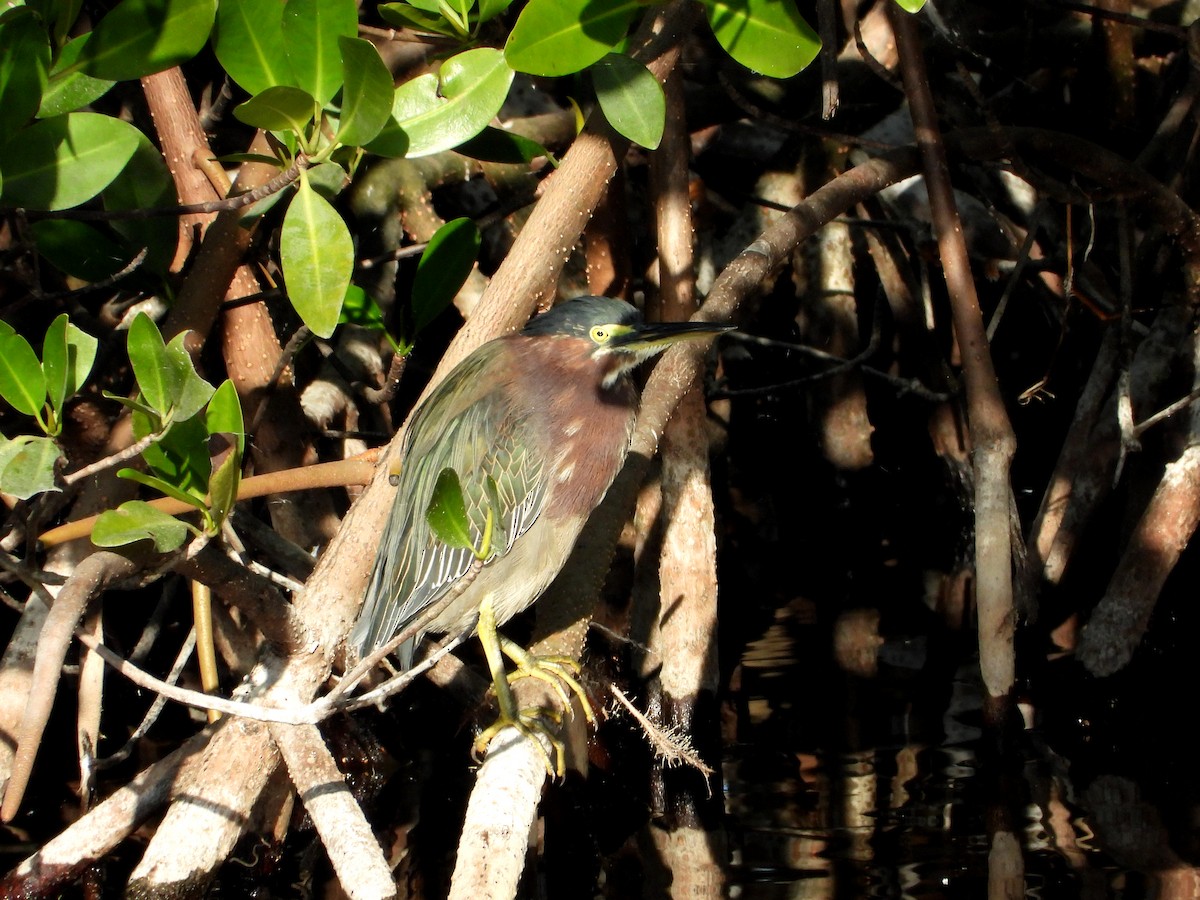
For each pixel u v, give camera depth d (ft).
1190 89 41.78
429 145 25.40
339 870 21.21
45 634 19.02
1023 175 37.32
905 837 28.04
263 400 34.04
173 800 27.30
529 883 27.35
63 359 20.10
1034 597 40.19
